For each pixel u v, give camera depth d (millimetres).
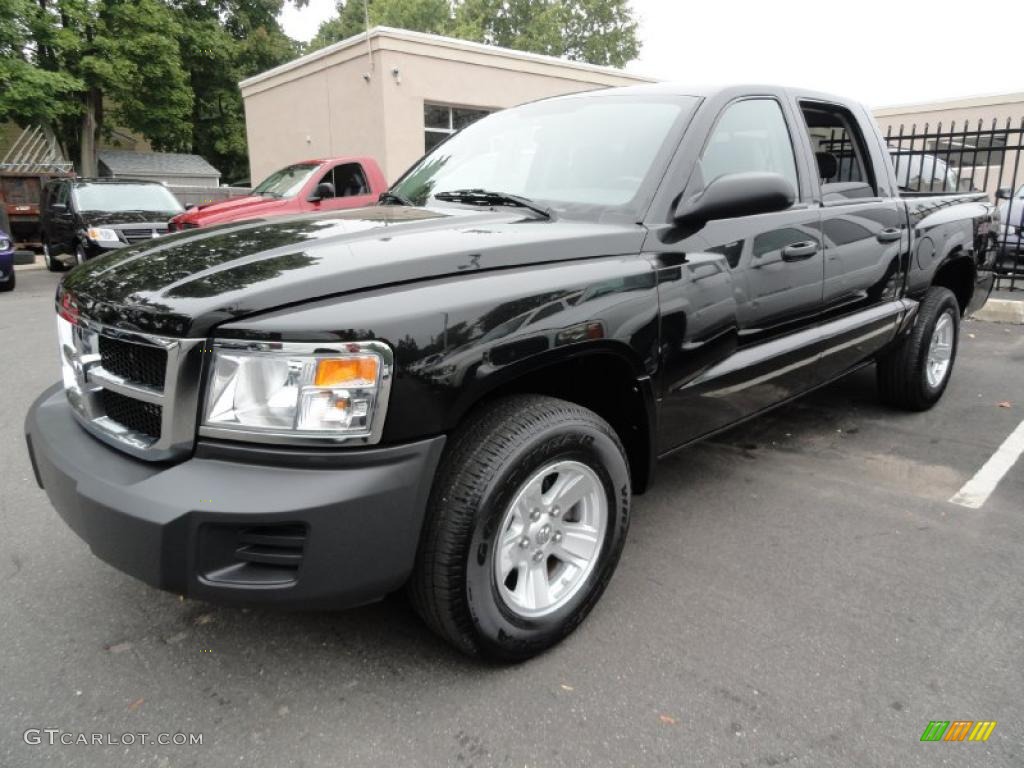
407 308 1982
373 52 14922
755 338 3123
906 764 1950
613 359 2543
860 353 3969
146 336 1964
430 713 2127
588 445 2350
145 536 1860
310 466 1896
